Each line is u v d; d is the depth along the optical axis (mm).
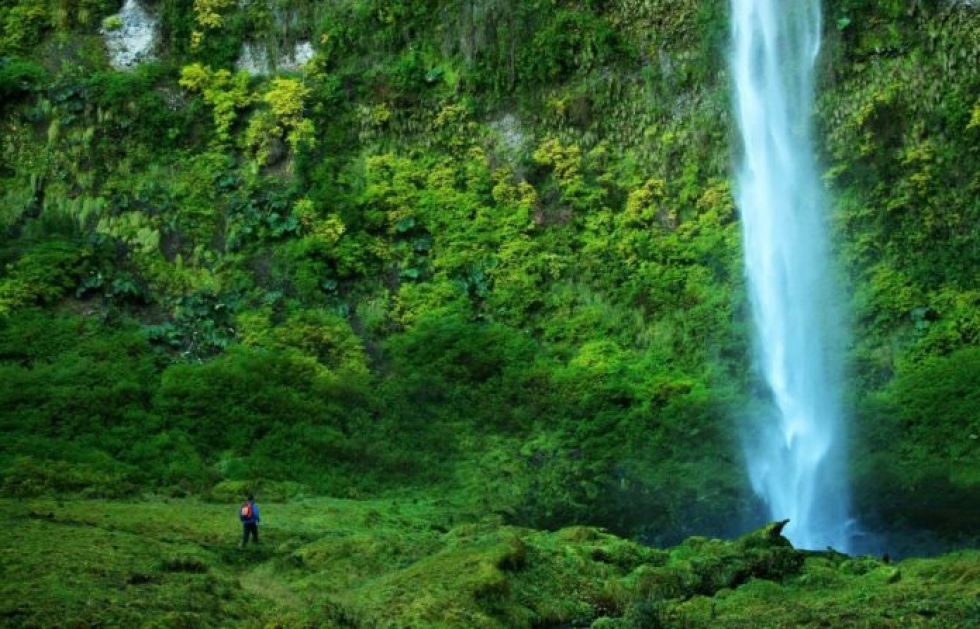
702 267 41719
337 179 44125
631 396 37812
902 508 32125
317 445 35656
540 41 45344
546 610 21797
